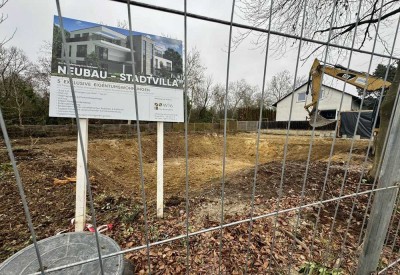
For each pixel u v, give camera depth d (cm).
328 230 285
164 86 301
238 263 229
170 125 1909
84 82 257
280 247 250
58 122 1638
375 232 145
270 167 570
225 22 94
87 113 261
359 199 373
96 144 1106
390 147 138
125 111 279
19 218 331
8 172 517
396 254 239
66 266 75
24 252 147
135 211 342
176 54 306
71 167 594
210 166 1144
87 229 286
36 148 927
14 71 1593
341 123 1619
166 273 218
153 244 92
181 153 1491
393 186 140
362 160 712
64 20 243
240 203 365
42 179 484
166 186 709
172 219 320
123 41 273
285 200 366
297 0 591
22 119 1500
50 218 331
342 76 600
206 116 2769
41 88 1838
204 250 249
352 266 216
